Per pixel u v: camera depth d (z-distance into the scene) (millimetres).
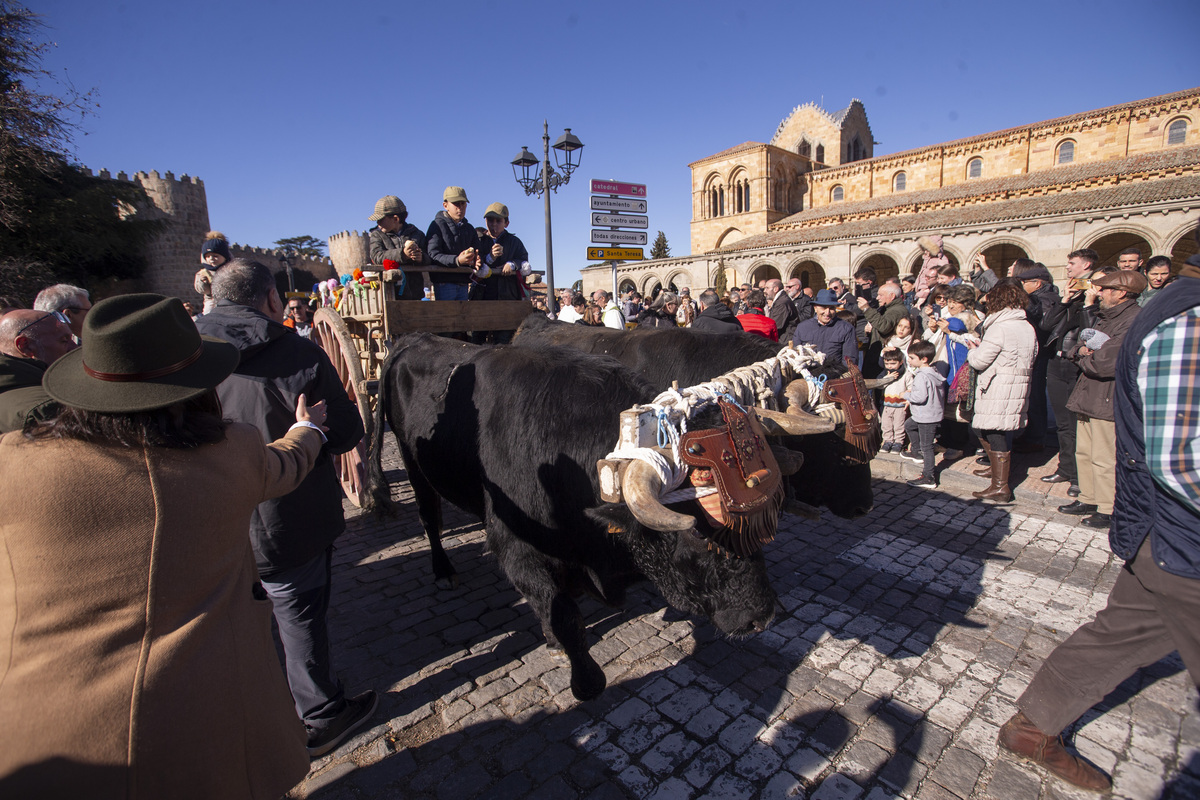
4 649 1206
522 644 3344
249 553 1602
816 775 2412
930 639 3305
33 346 2725
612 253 10711
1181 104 25766
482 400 2838
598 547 2395
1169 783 2344
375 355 4891
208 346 1536
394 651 3303
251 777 1447
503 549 2699
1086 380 4637
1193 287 1761
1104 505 4598
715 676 3025
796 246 27078
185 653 1295
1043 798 2289
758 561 1897
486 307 5070
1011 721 2486
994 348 5062
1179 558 1842
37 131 18406
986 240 22141
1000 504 5266
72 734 1190
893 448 6641
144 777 1231
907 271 24297
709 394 2119
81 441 1289
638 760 2512
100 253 26031
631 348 4215
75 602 1225
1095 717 2697
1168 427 1757
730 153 36969
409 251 4863
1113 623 2160
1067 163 28812
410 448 3570
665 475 1813
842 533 4719
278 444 1776
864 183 35438
